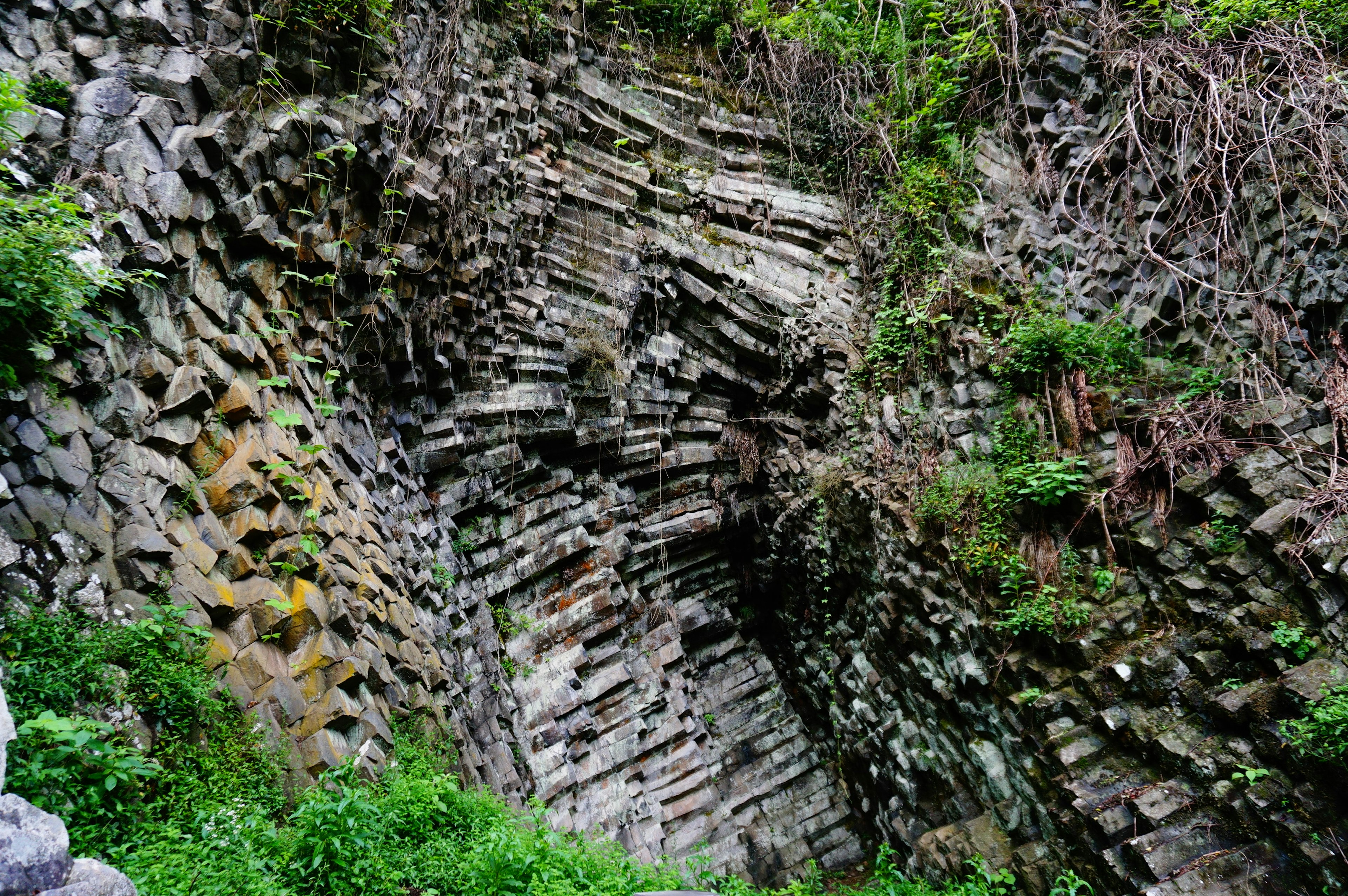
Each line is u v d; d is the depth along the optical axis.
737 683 12.98
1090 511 7.84
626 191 12.05
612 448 11.31
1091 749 7.05
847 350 11.43
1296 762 5.76
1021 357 8.87
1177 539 7.36
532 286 10.85
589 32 12.42
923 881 8.19
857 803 11.13
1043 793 7.42
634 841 9.05
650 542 11.86
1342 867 5.24
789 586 13.02
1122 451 7.91
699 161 12.72
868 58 12.49
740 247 12.34
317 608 5.77
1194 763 6.29
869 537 10.59
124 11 5.82
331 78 7.56
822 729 12.36
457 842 5.25
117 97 5.56
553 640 10.05
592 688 10.06
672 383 12.43
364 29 7.80
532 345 10.49
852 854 10.56
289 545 5.88
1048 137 10.29
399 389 9.01
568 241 11.47
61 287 4.39
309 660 5.55
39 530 4.41
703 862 7.88
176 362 5.54
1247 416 7.39
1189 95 8.82
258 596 5.50
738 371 12.66
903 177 11.23
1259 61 8.45
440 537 9.10
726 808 10.89
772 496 12.64
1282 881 5.50
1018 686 7.96
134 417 5.12
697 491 12.72
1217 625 6.80
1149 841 6.06
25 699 4.02
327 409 6.94
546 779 8.77
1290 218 7.69
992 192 10.54
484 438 9.92
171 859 3.90
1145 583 7.42
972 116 11.16
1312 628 6.25
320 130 7.08
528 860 4.99
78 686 4.25
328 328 7.59
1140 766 6.79
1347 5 8.12
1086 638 7.44
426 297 8.97
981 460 9.04
